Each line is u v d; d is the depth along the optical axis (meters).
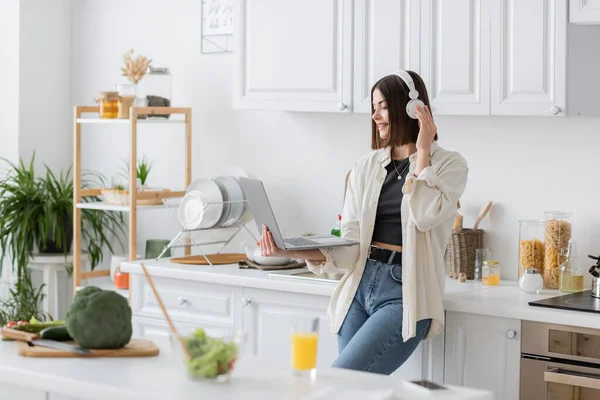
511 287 3.97
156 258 5.07
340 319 3.60
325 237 3.73
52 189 5.43
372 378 2.27
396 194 3.52
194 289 4.35
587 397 3.29
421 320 3.46
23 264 5.37
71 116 5.88
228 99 5.16
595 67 3.79
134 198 4.86
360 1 4.11
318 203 4.83
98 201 5.58
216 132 5.22
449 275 4.21
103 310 2.50
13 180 5.45
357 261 3.60
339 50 4.20
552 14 3.62
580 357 3.31
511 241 4.20
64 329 2.63
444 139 4.38
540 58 3.65
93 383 2.20
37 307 5.53
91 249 5.73
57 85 5.80
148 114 4.96
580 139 4.00
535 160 4.12
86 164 5.83
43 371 2.32
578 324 3.30
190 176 5.18
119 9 5.61
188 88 5.32
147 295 4.53
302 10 4.29
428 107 3.52
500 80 3.75
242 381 2.22
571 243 3.80
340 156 4.73
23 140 5.65
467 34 3.83
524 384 3.46
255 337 4.14
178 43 5.34
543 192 4.11
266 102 4.44
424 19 3.93
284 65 4.36
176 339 2.24
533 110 3.69
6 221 5.37
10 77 5.65
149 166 5.50
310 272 4.22
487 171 4.25
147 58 5.48
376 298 3.51
